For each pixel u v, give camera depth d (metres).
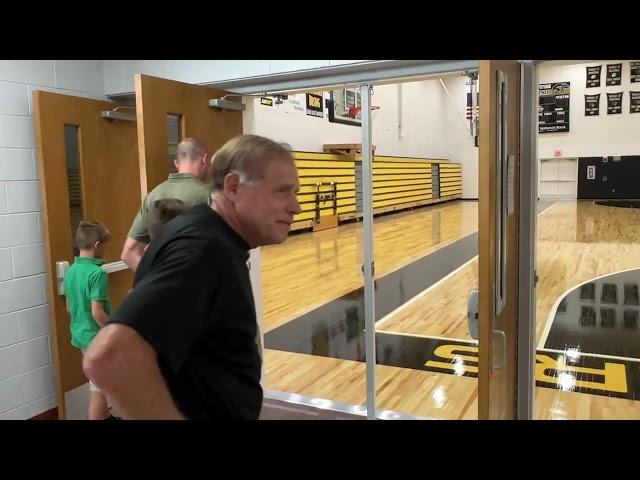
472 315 2.23
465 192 21.55
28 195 3.23
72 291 2.93
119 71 3.64
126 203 3.74
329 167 12.20
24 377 3.23
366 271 3.25
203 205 1.23
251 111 3.52
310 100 12.20
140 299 1.00
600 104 18.02
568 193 18.86
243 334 1.19
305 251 9.52
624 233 10.61
